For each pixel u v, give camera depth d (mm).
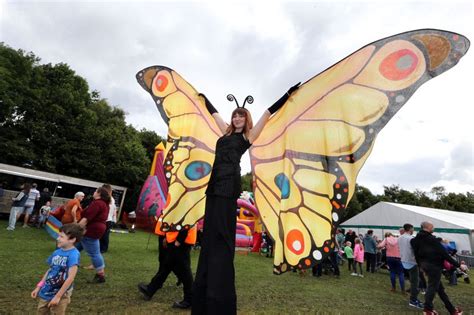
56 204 14719
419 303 5043
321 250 2105
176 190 2826
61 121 19234
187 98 3180
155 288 3809
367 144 2156
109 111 24453
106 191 4656
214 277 1871
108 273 5094
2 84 16625
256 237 12688
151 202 15195
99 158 19953
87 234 4289
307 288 5742
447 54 2072
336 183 2197
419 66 2135
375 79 2248
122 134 23406
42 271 4484
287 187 2355
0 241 6879
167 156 3021
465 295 6648
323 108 2395
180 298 4051
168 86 3318
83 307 3291
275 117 2660
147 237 12891
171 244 3699
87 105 22203
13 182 13461
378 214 21484
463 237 16750
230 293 1873
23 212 10570
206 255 2012
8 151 16141
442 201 49812
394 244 6562
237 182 2117
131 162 21500
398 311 4594
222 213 2010
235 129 2348
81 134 19531
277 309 3973
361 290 6180
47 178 14391
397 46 2234
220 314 1810
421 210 20250
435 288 4430
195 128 3031
